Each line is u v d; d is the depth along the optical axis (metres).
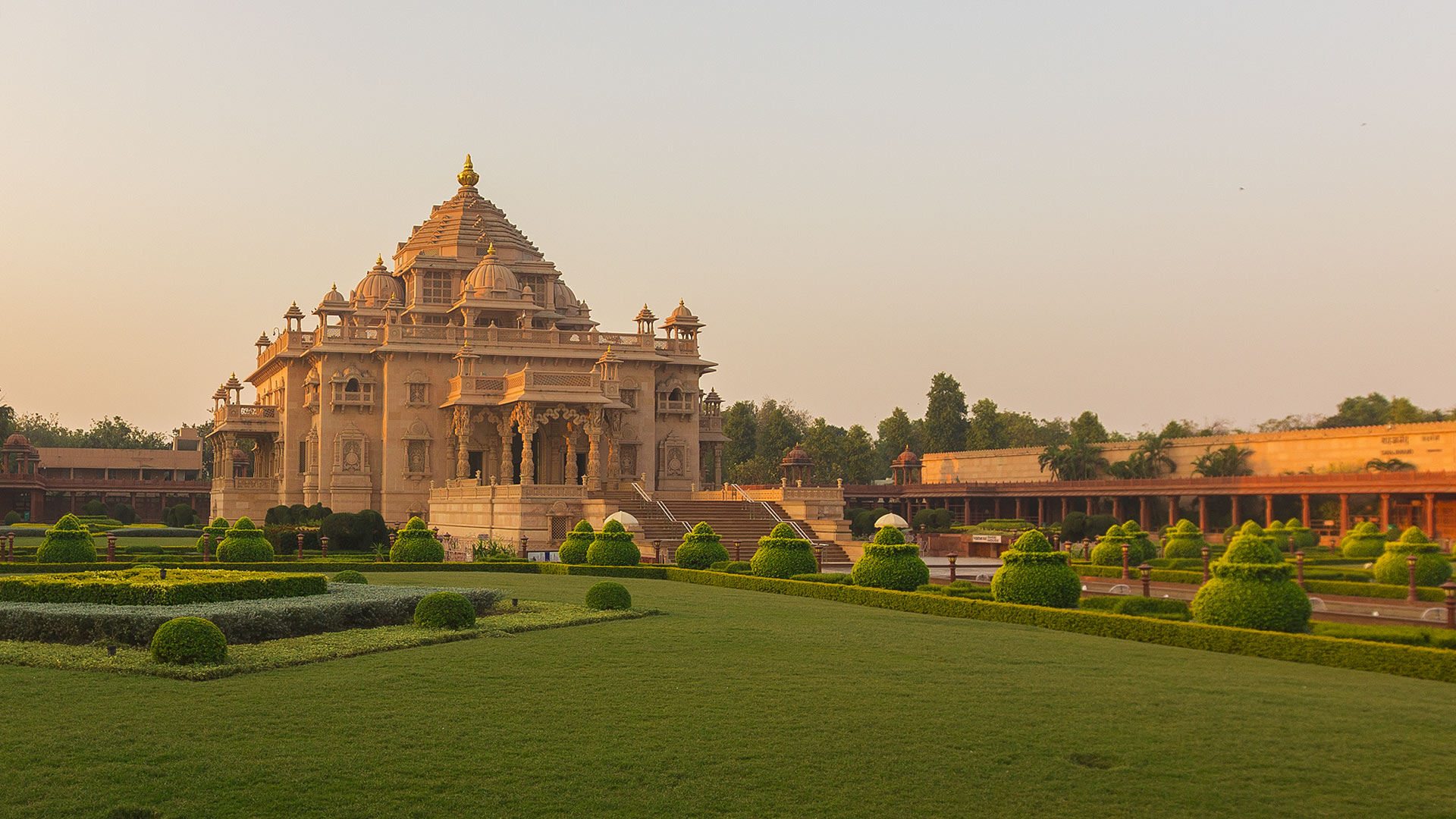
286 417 74.44
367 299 81.81
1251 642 23.00
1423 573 39.88
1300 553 41.31
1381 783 13.23
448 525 65.19
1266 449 86.25
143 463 133.62
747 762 13.81
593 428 63.22
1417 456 75.88
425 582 37.91
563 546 45.84
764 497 66.62
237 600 24.38
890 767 13.67
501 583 37.06
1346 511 72.50
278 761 13.54
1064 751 14.47
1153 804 12.48
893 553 34.53
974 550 64.44
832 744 14.65
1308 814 12.20
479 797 12.45
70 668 18.92
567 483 65.19
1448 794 12.86
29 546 58.78
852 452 129.12
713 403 84.12
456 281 79.50
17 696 16.72
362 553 55.31
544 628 24.81
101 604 23.06
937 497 105.88
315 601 23.97
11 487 104.94
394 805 12.14
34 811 11.73
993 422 135.88
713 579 39.81
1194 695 18.02
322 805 12.11
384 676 18.64
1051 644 23.91
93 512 102.62
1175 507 83.44
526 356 71.62
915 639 24.22
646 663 20.27
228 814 11.81
